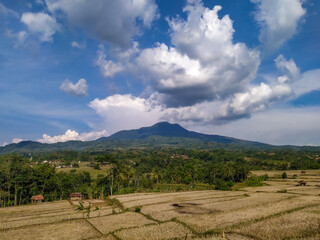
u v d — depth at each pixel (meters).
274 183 78.81
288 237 20.36
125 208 41.34
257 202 39.38
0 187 67.38
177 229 25.73
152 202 45.72
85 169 153.38
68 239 24.70
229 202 41.56
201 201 44.75
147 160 182.00
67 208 48.75
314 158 182.62
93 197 82.50
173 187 95.50
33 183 72.12
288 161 151.00
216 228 24.77
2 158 74.12
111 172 87.12
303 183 66.69
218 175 113.00
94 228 28.61
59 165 176.38
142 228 26.80
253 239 20.81
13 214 43.41
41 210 47.59
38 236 26.22
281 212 29.86
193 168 112.44
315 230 21.58
